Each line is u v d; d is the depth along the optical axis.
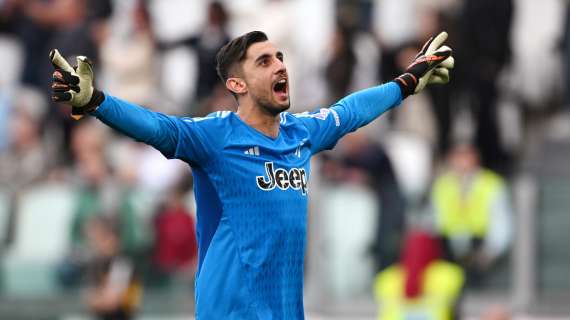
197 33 52.25
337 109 21.97
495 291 43.25
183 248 44.81
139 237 44.72
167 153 20.08
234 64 20.67
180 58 52.66
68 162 51.03
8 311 46.28
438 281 37.00
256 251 20.31
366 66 48.91
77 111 19.20
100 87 52.19
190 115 49.44
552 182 43.84
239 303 20.23
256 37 20.69
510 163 48.91
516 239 43.38
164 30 56.19
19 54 54.78
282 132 21.03
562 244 43.34
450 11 48.91
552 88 50.53
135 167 46.88
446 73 23.09
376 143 44.56
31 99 53.44
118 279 43.31
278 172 20.53
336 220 44.25
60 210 46.34
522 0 50.94
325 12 52.28
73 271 45.75
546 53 50.75
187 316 44.31
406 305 37.19
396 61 48.06
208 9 50.47
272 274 20.36
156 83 52.09
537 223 43.50
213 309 20.33
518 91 50.50
